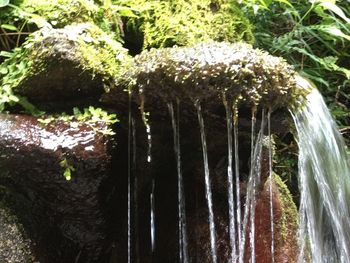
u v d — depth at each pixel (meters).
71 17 2.40
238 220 2.09
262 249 2.14
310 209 2.20
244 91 1.82
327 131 2.26
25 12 2.39
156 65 1.88
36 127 1.99
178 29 2.51
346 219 2.34
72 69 2.03
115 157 2.09
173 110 1.97
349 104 3.39
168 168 2.32
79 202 2.04
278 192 2.31
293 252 2.15
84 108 2.12
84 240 2.20
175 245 2.32
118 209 2.24
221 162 2.23
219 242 2.21
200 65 1.82
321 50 3.44
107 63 2.11
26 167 1.95
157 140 2.17
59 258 2.14
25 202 2.11
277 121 2.00
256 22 3.26
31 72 2.08
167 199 2.37
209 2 2.70
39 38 2.12
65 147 1.91
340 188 2.32
